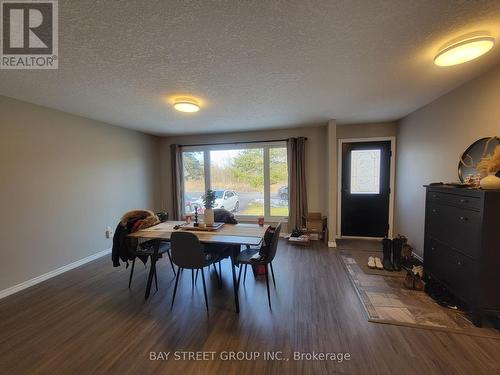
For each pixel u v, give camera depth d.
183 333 1.98
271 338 1.90
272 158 5.00
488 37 1.58
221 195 5.32
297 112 3.57
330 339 1.87
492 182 1.84
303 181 4.69
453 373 1.54
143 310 2.33
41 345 1.86
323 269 3.24
